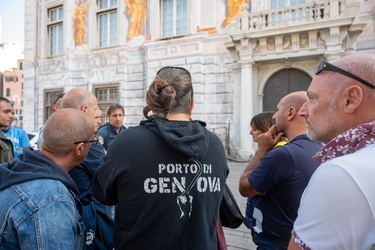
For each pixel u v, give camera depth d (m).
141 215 1.15
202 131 1.27
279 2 10.42
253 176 1.50
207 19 11.40
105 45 14.02
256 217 1.66
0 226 1.09
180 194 1.17
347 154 0.82
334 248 0.69
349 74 0.86
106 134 4.29
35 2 16.02
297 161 1.40
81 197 1.60
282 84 10.55
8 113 3.76
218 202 1.31
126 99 13.15
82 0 14.28
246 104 10.20
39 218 1.06
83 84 14.26
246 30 10.01
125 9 13.23
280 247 1.45
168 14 12.46
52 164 1.22
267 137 1.70
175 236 1.15
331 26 8.70
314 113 0.96
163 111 1.30
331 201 0.70
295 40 9.47
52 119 1.31
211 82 11.34
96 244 1.75
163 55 12.12
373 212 0.68
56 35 15.39
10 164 1.24
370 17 8.91
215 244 1.30
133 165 1.16
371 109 0.84
